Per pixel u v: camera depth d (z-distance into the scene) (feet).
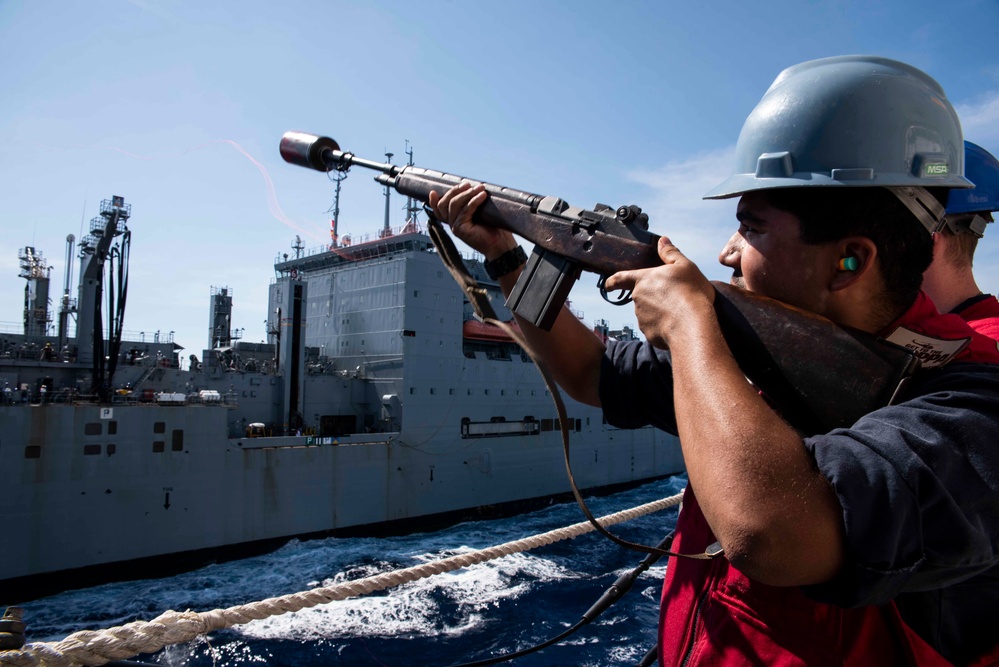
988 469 3.08
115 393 76.33
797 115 3.97
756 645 3.85
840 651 3.70
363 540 85.46
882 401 3.68
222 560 74.95
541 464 110.32
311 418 97.45
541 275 5.82
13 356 81.92
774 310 4.07
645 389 5.79
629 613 60.34
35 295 102.37
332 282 112.78
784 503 2.78
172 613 6.37
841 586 2.93
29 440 63.52
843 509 2.85
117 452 68.64
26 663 4.83
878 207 3.78
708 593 4.33
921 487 2.92
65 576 64.85
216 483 75.00
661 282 3.97
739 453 2.92
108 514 67.56
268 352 107.45
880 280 3.95
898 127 3.83
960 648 3.81
